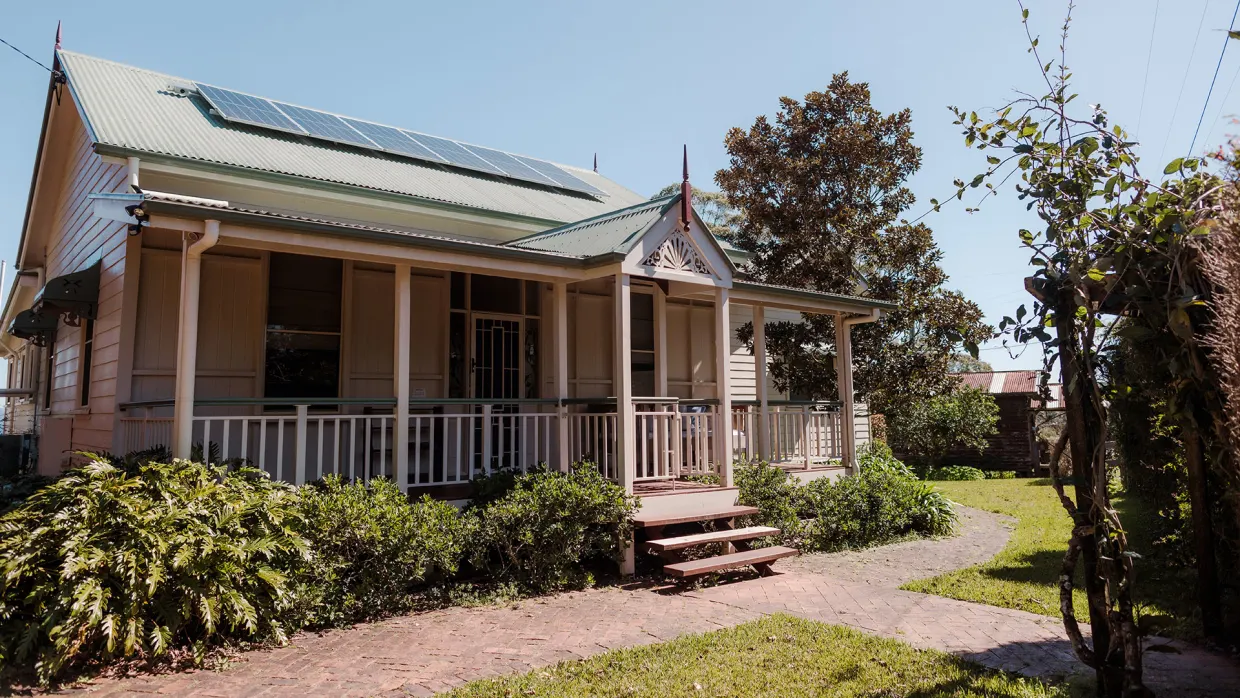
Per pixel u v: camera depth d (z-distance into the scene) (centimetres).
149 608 476
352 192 925
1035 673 451
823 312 1151
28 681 434
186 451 589
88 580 445
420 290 982
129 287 790
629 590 695
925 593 675
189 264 602
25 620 463
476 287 1040
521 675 454
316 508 570
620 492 728
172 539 474
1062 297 407
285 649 511
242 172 841
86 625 432
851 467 1143
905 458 2505
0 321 1744
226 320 839
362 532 574
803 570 791
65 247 1179
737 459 1062
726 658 482
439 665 477
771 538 882
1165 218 373
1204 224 355
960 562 834
